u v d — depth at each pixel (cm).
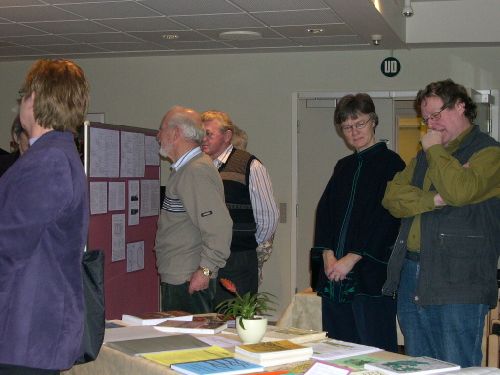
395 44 628
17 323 168
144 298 421
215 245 308
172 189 320
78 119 188
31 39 623
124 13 514
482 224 246
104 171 372
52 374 176
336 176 307
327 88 680
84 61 740
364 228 287
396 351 290
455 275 244
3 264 168
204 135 327
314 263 311
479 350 246
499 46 636
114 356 218
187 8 496
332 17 517
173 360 203
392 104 666
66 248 175
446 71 650
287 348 207
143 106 727
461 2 604
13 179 170
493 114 640
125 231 397
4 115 765
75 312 177
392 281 267
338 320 299
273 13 508
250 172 362
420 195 252
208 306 322
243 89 701
